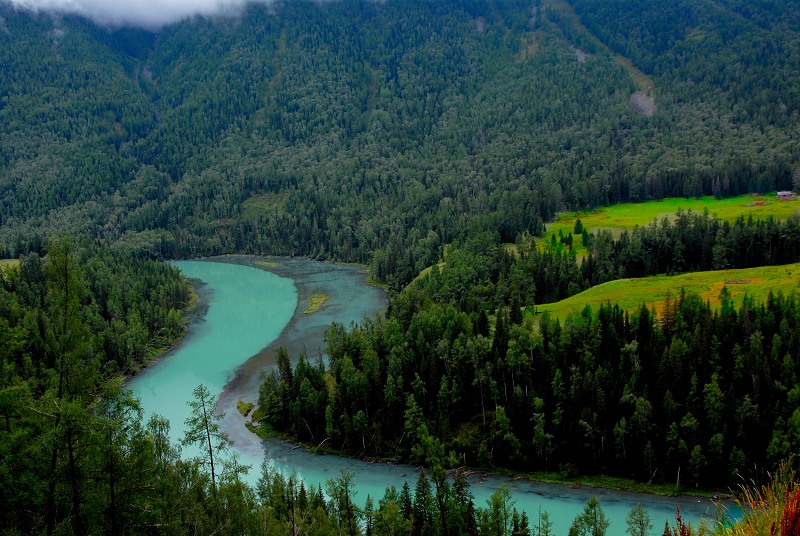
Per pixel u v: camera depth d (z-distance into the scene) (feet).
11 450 128.88
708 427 320.09
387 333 441.68
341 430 370.32
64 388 141.90
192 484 184.96
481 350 378.32
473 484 323.37
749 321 362.33
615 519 284.00
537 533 264.11
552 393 355.56
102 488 137.18
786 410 308.40
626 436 324.39
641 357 363.35
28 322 435.94
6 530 123.34
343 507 247.91
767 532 61.93
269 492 251.80
